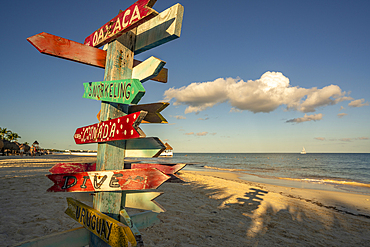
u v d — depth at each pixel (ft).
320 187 44.70
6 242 10.30
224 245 12.20
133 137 4.04
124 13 4.81
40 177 30.40
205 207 20.16
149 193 5.33
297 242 13.84
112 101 4.90
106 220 4.29
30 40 4.61
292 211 21.70
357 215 22.98
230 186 35.14
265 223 17.06
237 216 18.20
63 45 5.10
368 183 54.19
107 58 5.49
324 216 21.16
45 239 4.62
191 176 46.06
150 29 5.16
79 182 4.88
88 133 6.00
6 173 35.73
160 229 13.64
